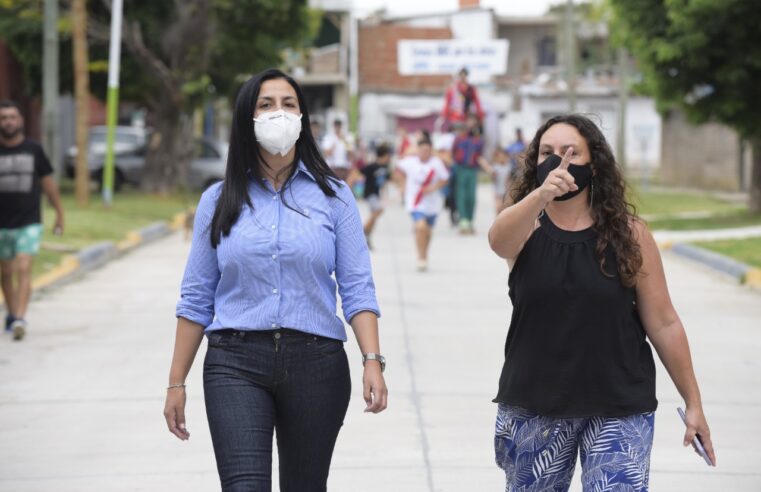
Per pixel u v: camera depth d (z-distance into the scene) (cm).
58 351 2139
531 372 884
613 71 11788
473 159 4603
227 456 853
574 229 888
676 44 4581
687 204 6300
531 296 881
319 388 893
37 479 1355
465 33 12688
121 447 1488
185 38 6219
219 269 909
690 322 2466
